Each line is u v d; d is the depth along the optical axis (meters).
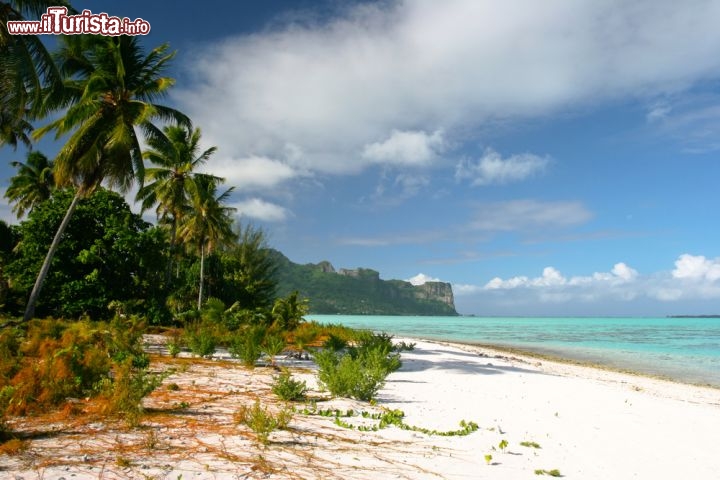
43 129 20.95
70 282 23.08
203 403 7.43
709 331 80.94
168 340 17.00
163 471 4.16
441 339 48.22
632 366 24.09
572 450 6.16
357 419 7.18
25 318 19.48
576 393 11.53
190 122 25.19
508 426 7.35
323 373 9.58
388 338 17.58
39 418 5.80
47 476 3.86
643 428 7.86
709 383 18.39
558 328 96.25
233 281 43.44
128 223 25.44
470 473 4.82
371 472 4.59
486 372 14.97
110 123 21.34
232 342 17.09
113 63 22.20
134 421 5.68
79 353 7.91
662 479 5.17
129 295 24.55
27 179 41.97
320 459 4.88
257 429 5.58
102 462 4.31
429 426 7.05
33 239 23.88
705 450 6.54
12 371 7.51
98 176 21.25
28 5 17.28
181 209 32.50
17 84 16.70
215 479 4.05
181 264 42.38
